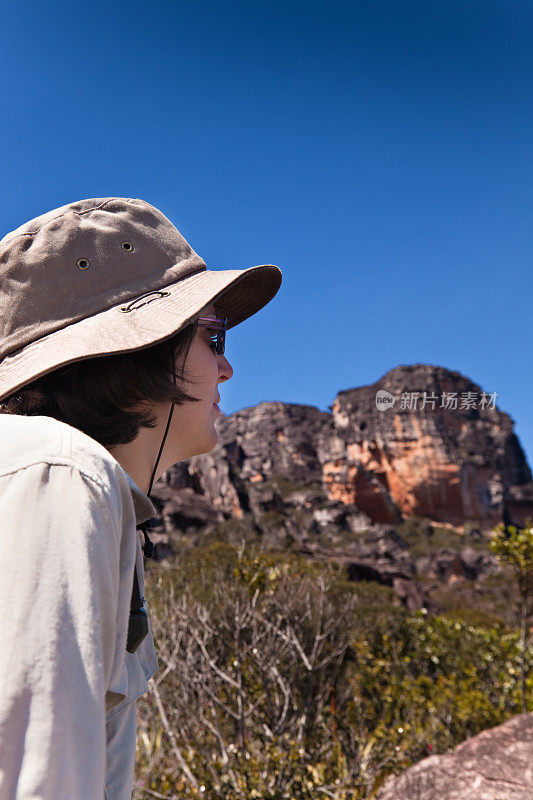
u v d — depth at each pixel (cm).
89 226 74
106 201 78
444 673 845
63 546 45
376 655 798
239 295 107
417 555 6800
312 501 7219
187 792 379
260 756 418
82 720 41
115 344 68
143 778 383
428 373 8294
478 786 347
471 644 903
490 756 372
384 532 6322
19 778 38
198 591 611
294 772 397
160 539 3703
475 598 4625
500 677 793
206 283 79
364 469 7756
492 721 657
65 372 69
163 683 469
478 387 8662
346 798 406
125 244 75
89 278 72
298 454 8381
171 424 77
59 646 41
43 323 71
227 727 476
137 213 79
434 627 934
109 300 73
